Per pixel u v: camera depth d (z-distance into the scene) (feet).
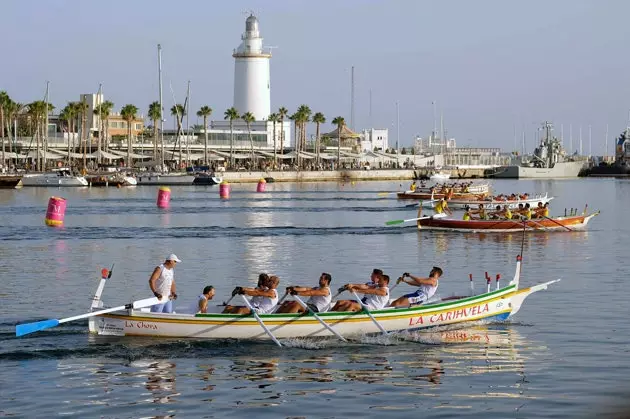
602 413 68.44
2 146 583.58
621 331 98.32
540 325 101.71
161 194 339.57
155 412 69.77
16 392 75.00
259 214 306.14
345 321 93.91
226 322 91.76
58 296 125.18
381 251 186.29
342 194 466.70
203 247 194.29
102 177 533.96
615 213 317.01
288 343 91.76
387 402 72.02
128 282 139.74
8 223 260.83
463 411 69.46
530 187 610.24
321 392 75.00
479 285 137.90
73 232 231.91
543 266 159.22
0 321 105.09
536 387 76.02
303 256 176.76
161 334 92.53
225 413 69.36
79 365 83.30
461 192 396.78
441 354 88.17
